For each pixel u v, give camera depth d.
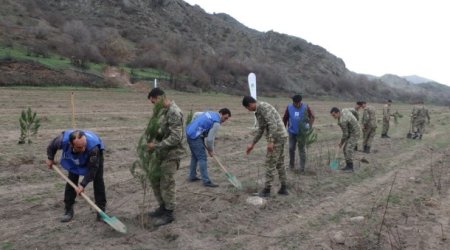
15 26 50.16
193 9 92.50
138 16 73.62
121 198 8.11
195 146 9.05
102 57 47.88
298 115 10.81
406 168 12.12
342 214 7.74
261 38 99.44
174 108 6.59
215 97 41.41
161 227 6.64
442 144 17.64
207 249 6.01
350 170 11.28
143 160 6.58
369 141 14.56
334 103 55.19
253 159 12.52
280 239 6.49
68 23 55.72
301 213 7.71
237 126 20.64
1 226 6.53
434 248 6.35
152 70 50.12
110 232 6.41
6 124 15.59
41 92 28.25
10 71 31.64
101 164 6.70
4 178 8.95
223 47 82.75
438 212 8.05
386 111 18.83
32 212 7.16
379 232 6.84
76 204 7.61
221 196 8.31
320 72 89.94
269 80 66.19
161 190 6.81
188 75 51.16
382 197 8.91
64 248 5.86
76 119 18.41
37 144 12.47
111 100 28.30
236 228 6.82
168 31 74.56
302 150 10.84
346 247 6.28
